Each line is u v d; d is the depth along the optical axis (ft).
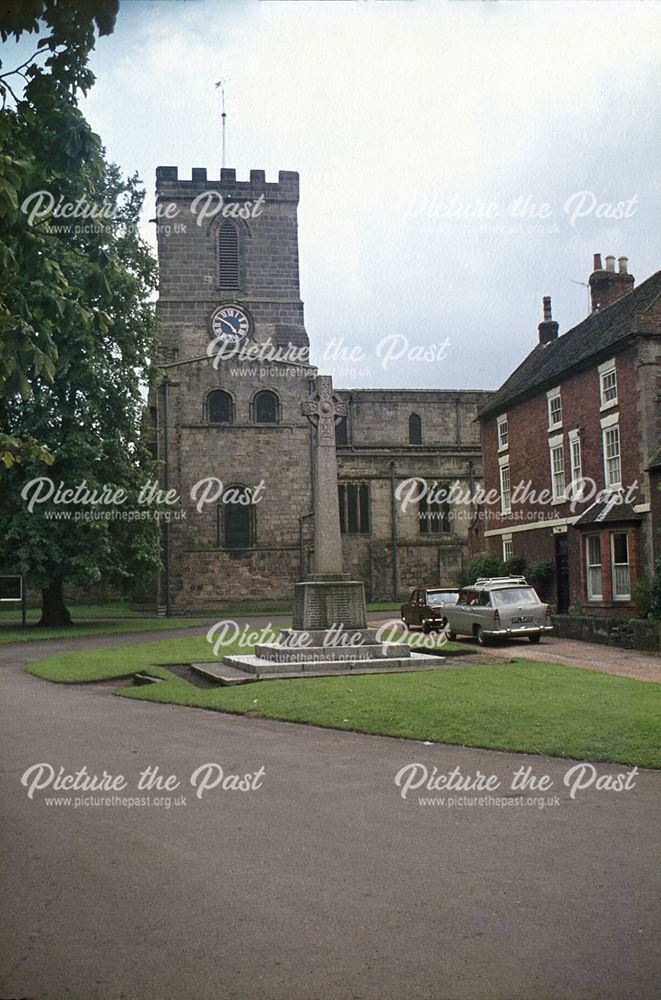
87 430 128.57
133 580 139.33
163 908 21.66
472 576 128.77
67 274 99.55
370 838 27.22
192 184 193.88
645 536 97.86
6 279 29.35
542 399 124.77
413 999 16.99
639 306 104.53
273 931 20.20
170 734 45.88
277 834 27.76
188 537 176.35
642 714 46.11
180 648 95.14
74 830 28.58
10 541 128.06
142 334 136.05
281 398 182.80
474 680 60.80
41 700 61.16
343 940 19.66
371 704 51.49
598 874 23.65
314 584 74.33
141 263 134.92
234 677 66.95
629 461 101.96
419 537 192.65
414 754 39.68
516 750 39.70
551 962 18.42
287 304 193.98
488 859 25.03
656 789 32.94
